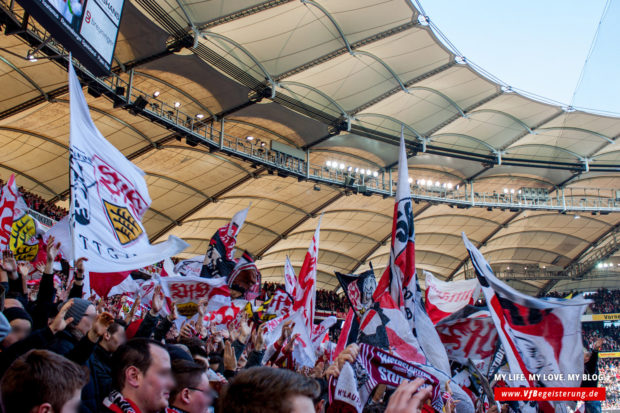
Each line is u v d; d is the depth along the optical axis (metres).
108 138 27.58
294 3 23.28
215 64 24.72
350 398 3.57
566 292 57.62
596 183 45.00
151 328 5.25
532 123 36.19
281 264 46.66
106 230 5.73
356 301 7.34
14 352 3.87
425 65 29.69
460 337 7.34
